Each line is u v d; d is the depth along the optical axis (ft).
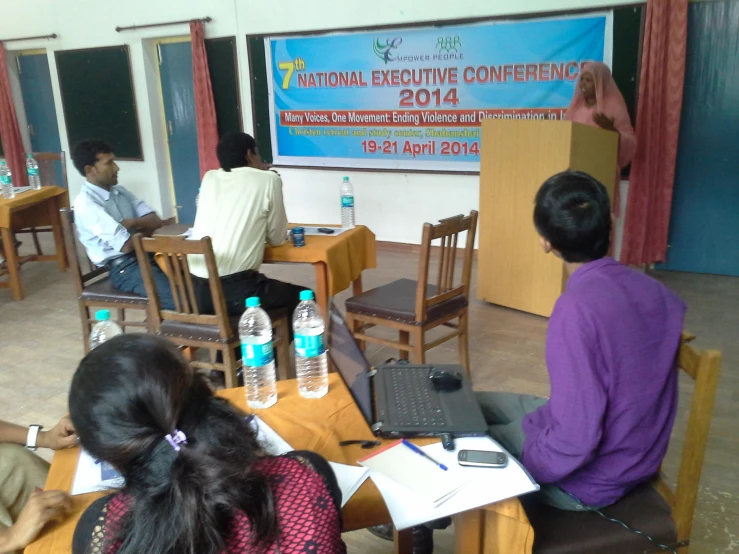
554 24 13.71
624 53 13.14
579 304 3.81
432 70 15.35
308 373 5.16
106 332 6.33
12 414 8.72
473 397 4.48
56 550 3.18
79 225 9.75
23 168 22.40
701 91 13.03
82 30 20.20
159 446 2.34
